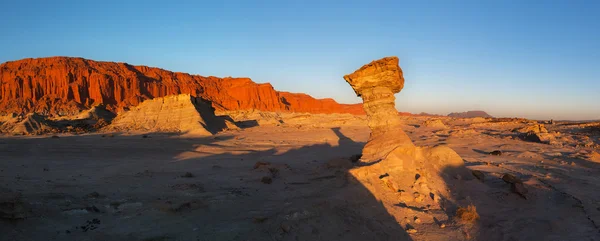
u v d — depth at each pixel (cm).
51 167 1886
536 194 1276
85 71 17988
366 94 1620
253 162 2234
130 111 6166
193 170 1820
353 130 5641
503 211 1111
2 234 684
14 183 1223
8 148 2867
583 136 3725
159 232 777
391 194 1151
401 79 1591
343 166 1516
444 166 1443
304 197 1084
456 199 1201
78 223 825
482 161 2155
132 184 1355
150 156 2648
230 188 1308
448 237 892
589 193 1337
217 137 4462
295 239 745
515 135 4100
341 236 795
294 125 7150
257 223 834
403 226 938
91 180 1430
